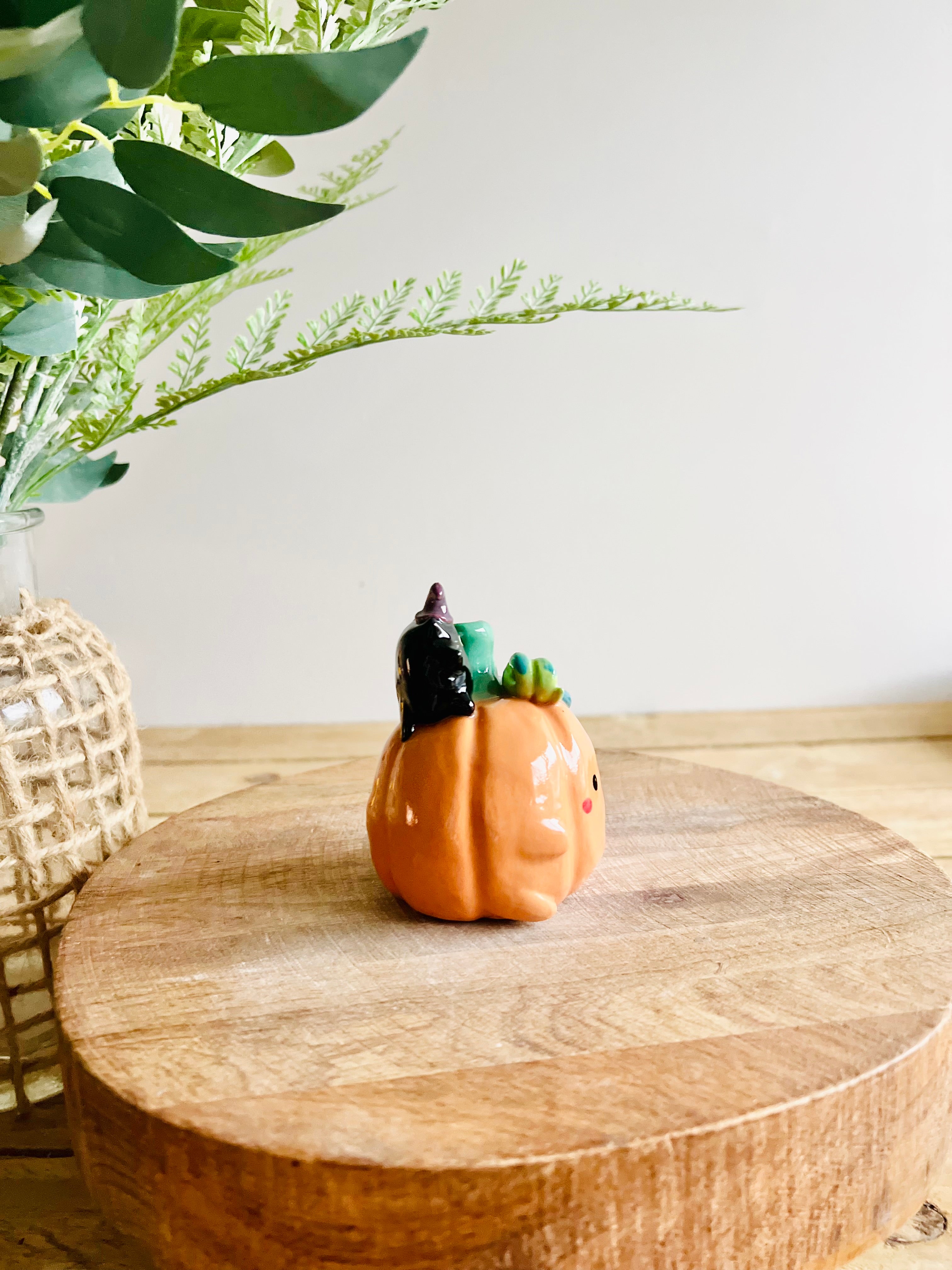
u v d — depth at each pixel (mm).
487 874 376
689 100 625
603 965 358
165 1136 303
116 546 667
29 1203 378
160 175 303
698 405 667
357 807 463
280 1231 296
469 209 632
